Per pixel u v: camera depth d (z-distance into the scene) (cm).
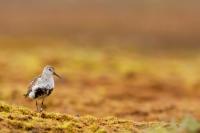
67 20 7938
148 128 1752
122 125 1841
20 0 9062
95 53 5447
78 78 4259
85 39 6650
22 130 1691
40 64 4797
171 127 1714
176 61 5441
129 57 5478
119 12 8362
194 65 5262
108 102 3288
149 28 7400
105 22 7788
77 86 3897
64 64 4838
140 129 1791
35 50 5675
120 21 7831
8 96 3250
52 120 1814
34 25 7662
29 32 7231
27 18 8056
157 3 8812
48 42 6406
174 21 7794
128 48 6109
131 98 3575
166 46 6381
